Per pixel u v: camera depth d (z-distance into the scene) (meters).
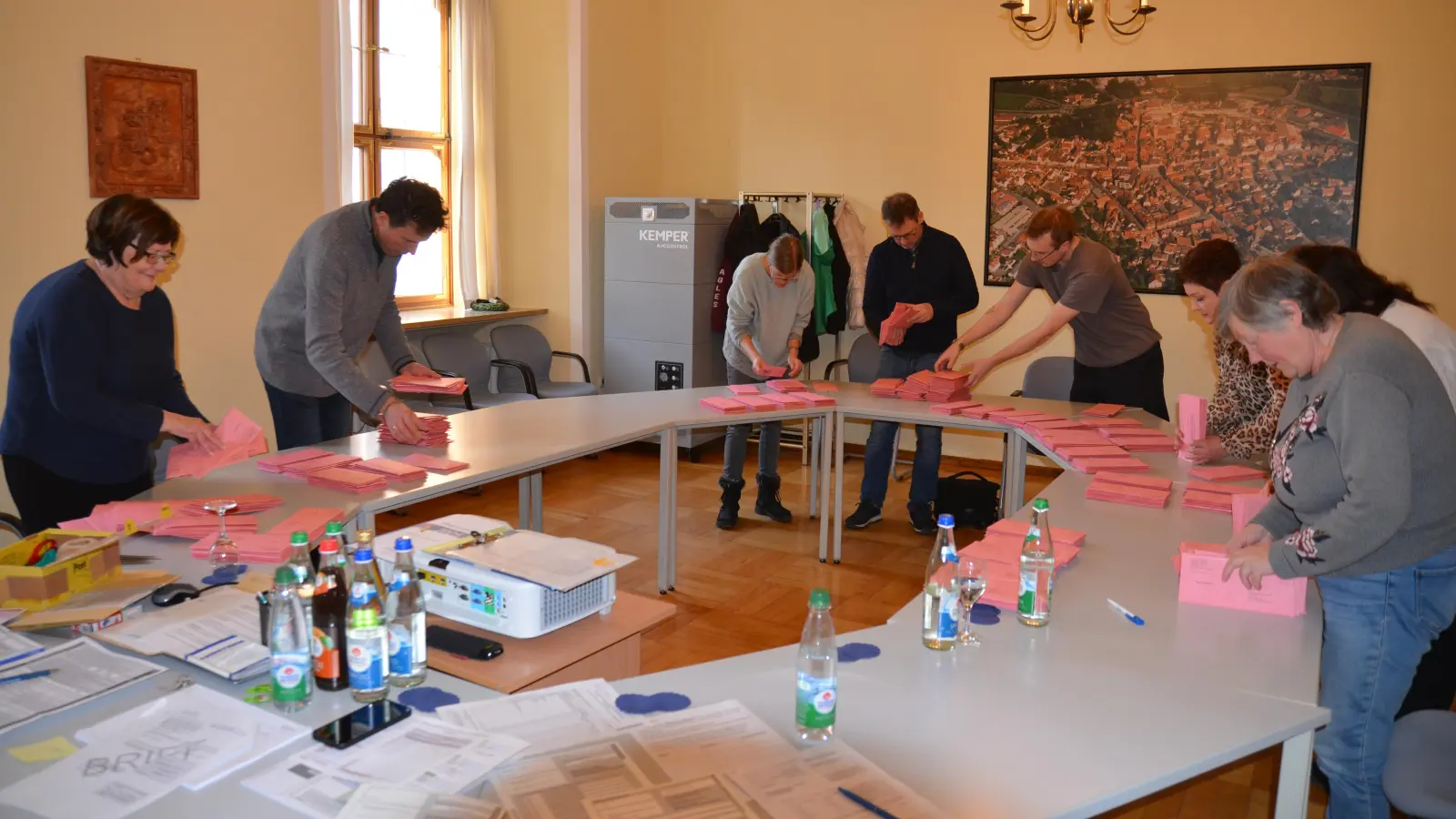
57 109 3.68
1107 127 5.61
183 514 2.39
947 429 6.32
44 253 3.69
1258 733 1.53
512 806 1.29
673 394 4.39
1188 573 2.07
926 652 1.81
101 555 1.98
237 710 1.52
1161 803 2.66
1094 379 4.18
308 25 4.62
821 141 6.39
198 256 4.23
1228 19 5.28
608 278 6.34
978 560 2.24
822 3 6.26
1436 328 2.11
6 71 3.52
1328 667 1.97
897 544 4.69
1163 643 1.86
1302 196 5.25
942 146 6.05
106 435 2.58
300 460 2.94
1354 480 1.75
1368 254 5.17
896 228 4.45
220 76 4.24
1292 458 1.95
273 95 4.48
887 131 6.19
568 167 6.23
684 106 6.79
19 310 2.46
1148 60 5.48
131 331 2.57
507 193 6.45
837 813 1.29
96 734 1.44
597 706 1.58
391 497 2.66
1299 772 1.63
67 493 2.57
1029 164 5.82
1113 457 3.27
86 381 2.42
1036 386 4.64
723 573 4.29
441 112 6.14
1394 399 1.75
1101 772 1.42
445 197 6.20
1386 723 1.94
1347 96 5.09
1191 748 1.48
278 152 4.53
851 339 6.44
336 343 3.08
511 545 2.11
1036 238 3.86
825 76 6.32
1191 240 5.51
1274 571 1.90
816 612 1.49
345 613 1.62
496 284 6.34
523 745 1.45
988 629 1.92
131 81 3.89
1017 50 5.78
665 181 6.92
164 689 1.60
